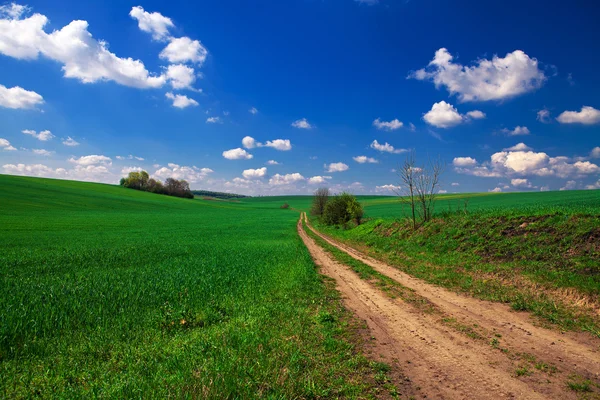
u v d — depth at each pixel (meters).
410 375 5.82
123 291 10.98
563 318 8.72
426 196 29.34
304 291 12.53
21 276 15.03
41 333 7.54
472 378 5.66
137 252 24.28
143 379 5.29
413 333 7.98
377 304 10.80
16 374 5.66
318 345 7.14
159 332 7.75
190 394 4.77
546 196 78.56
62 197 89.19
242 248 27.25
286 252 23.88
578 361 6.23
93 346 6.83
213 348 6.61
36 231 44.19
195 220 76.88
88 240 35.31
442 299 11.26
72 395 4.90
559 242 15.24
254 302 10.69
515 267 14.44
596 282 10.73
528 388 5.28
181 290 11.58
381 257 22.58
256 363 5.93
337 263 20.39
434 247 21.94
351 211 45.94
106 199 100.81
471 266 16.19
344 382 5.55
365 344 7.29
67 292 10.73
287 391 5.10
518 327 8.24
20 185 94.12
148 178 160.38
